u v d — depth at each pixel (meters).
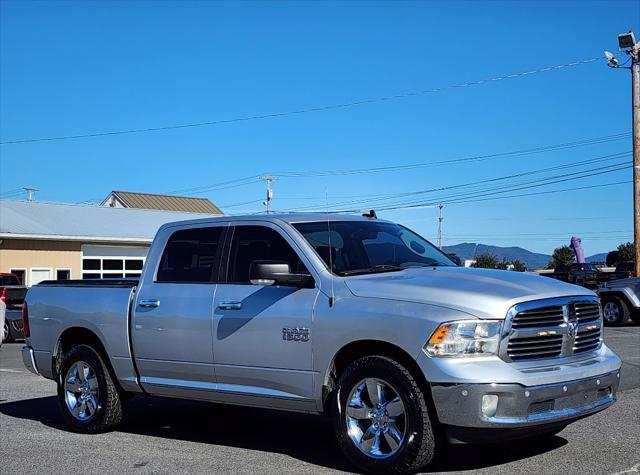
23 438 7.55
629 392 9.19
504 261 44.38
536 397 5.32
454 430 5.33
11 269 31.17
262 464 6.18
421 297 5.61
